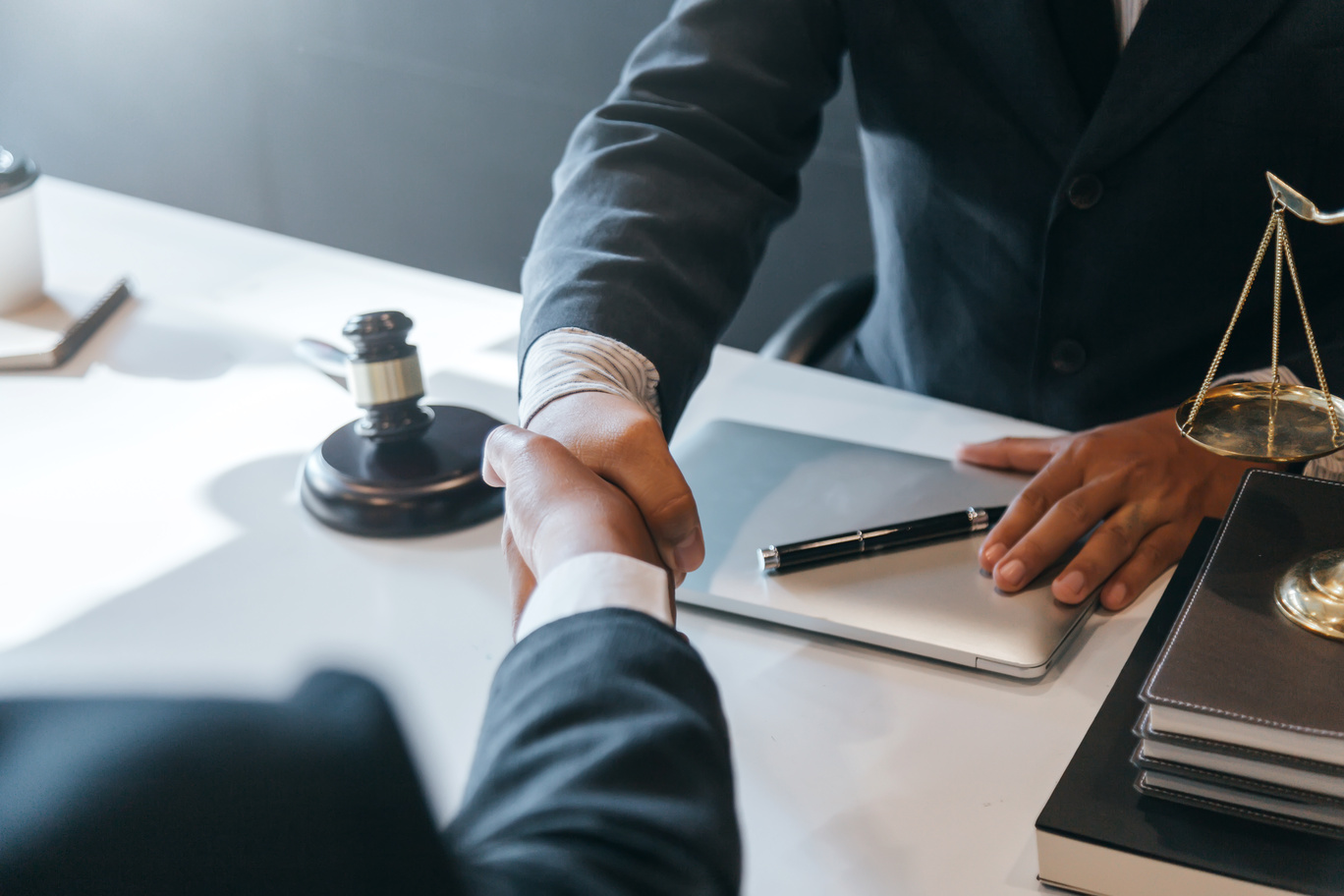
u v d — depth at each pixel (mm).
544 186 2379
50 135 2760
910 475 845
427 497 797
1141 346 1057
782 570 726
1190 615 522
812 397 1015
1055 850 491
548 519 531
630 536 523
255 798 180
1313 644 496
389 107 2434
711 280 874
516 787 344
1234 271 1005
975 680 646
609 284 796
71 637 681
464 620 702
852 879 510
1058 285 1059
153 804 174
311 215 2633
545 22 2209
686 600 715
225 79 2539
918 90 1062
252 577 747
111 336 1096
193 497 839
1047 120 1008
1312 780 465
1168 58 923
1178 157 967
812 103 1079
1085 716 615
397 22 2332
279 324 1124
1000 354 1149
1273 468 780
